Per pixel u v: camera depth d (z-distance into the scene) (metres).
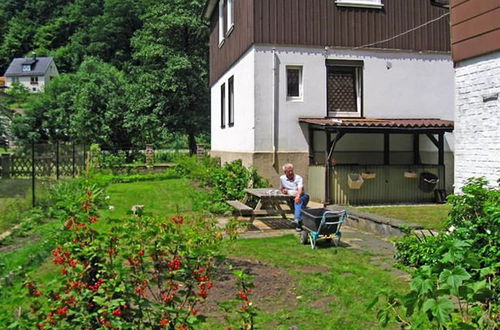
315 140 14.29
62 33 96.69
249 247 8.11
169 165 25.75
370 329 4.41
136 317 3.12
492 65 6.77
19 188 14.83
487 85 6.86
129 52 58.56
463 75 7.31
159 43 39.38
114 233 3.44
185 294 3.38
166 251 3.50
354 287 5.68
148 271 3.45
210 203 12.58
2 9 100.31
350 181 13.12
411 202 13.72
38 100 41.22
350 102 14.87
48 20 100.06
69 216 3.79
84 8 82.81
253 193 10.59
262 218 11.46
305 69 14.18
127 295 3.09
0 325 3.07
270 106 13.94
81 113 30.91
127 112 32.56
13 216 10.35
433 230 8.53
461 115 7.36
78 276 3.21
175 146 41.03
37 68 91.38
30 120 39.41
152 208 12.91
